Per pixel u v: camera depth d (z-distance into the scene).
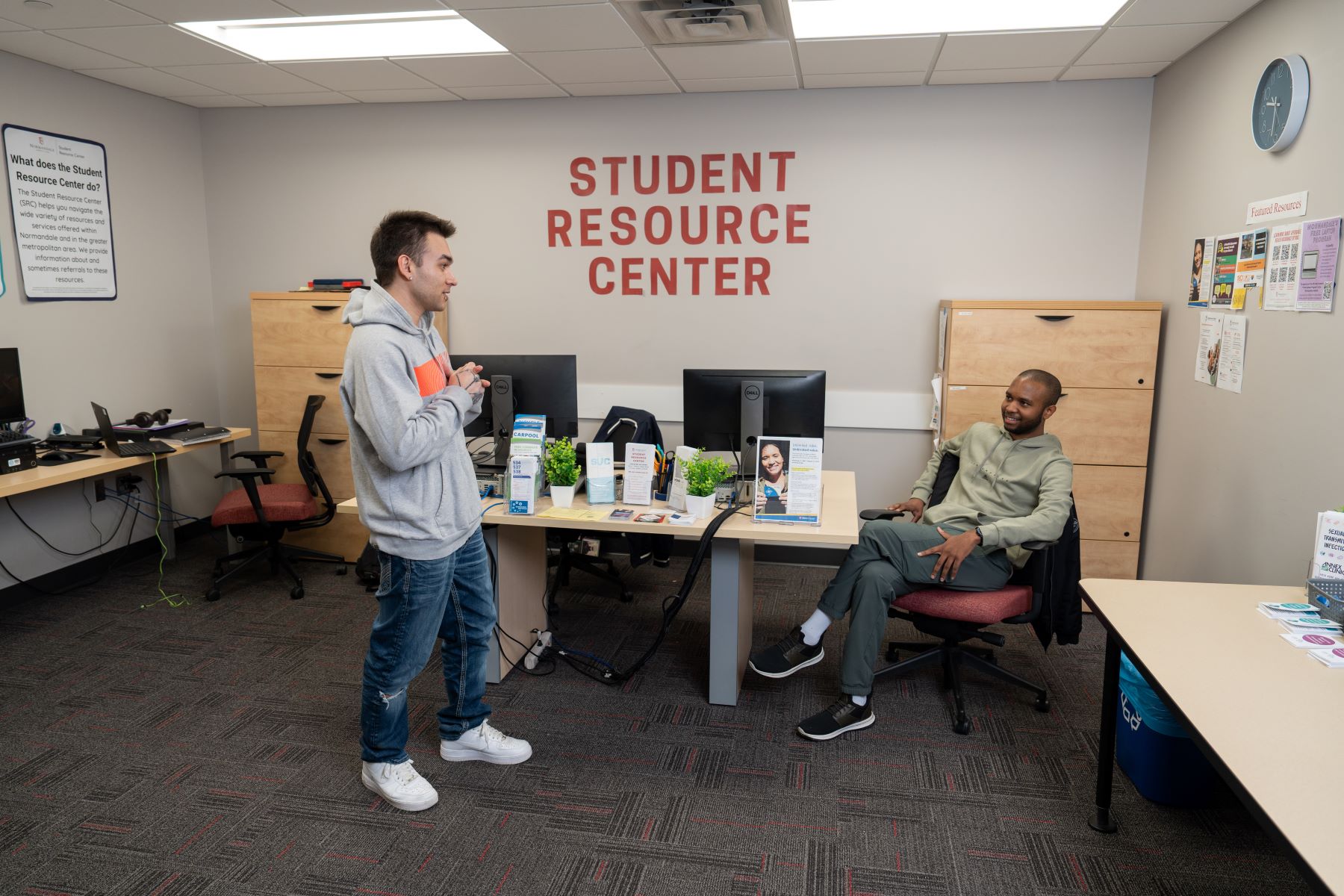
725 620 2.75
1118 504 3.59
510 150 4.27
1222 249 3.01
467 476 2.18
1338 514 1.92
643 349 4.32
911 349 4.07
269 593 3.86
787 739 2.60
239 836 2.13
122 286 4.11
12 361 3.37
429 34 3.23
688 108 4.08
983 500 2.85
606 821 2.20
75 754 2.49
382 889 1.94
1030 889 1.94
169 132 4.34
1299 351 2.51
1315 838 1.12
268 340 4.14
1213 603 1.95
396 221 2.03
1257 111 2.76
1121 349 3.49
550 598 3.59
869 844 2.11
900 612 2.79
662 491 2.86
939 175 3.92
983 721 2.72
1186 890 1.94
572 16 2.93
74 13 2.94
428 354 2.09
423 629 2.12
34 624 3.46
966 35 3.11
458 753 2.46
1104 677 2.11
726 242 4.15
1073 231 3.85
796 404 2.79
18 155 3.56
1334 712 1.44
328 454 4.19
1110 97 3.73
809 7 2.87
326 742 2.57
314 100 4.27
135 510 4.24
